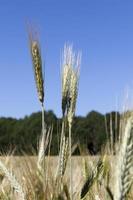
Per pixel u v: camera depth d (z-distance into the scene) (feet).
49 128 2.63
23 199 2.30
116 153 1.34
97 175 2.47
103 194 2.51
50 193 2.31
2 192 2.85
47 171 2.40
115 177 1.32
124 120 1.34
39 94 2.52
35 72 2.50
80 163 3.19
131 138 1.29
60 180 2.40
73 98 2.48
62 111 2.48
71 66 2.51
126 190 1.29
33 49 2.50
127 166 1.28
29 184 2.35
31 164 2.51
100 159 2.53
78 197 2.45
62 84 2.48
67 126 2.50
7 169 2.38
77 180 3.02
